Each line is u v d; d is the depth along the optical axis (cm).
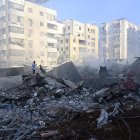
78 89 2089
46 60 7188
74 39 8256
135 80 2548
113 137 816
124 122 912
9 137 916
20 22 6550
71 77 3120
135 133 845
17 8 6506
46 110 1359
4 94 1844
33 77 2108
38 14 7044
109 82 2797
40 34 7069
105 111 1001
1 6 6431
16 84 2338
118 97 1565
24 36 6625
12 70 2884
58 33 8094
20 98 1708
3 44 6375
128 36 9025
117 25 9062
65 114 1191
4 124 1122
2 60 6309
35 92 1847
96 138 810
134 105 1262
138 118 954
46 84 2058
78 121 1005
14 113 1331
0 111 1396
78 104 1542
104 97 1584
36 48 6919
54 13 7612
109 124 903
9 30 6312
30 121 1155
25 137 885
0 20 6444
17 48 6419
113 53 9038
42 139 853
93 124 927
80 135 843
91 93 1916
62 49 8175
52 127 1000
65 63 3228
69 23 8381
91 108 1327
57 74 3127
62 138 832
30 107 1509
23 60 6512
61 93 1852
